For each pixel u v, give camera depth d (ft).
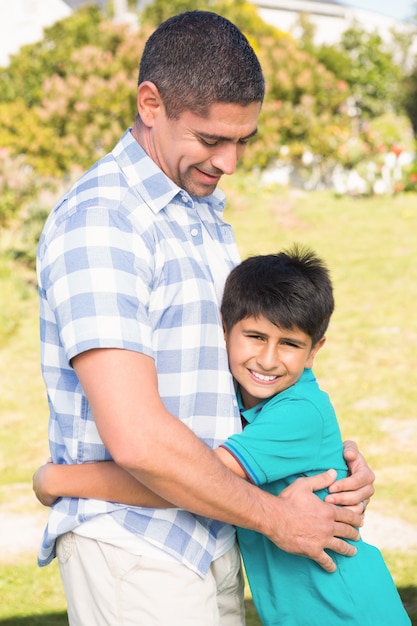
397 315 30.86
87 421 7.18
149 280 6.88
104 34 50.65
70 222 6.87
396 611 7.81
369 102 65.00
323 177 53.16
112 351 6.47
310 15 88.28
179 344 7.07
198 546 7.28
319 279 7.98
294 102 51.78
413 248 37.99
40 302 7.32
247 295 7.73
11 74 52.65
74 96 46.29
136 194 7.13
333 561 7.68
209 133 6.89
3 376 28.07
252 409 7.98
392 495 18.34
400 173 49.49
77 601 7.45
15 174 39.42
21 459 22.15
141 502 7.11
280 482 7.79
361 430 22.25
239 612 8.12
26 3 67.62
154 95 7.06
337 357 27.66
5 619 14.07
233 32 6.94
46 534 7.53
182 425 6.49
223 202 8.39
